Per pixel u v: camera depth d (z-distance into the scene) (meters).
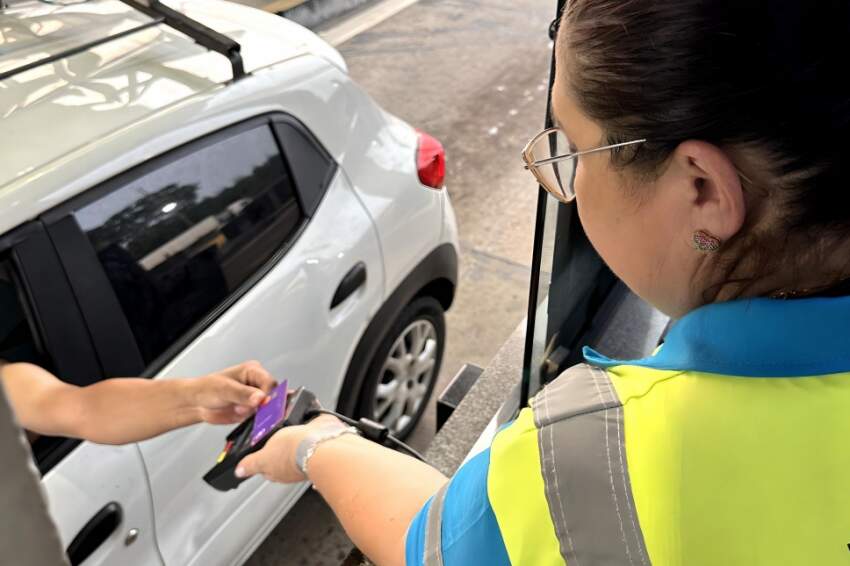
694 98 0.51
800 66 0.49
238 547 1.98
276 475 1.05
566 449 0.54
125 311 1.65
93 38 1.93
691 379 0.54
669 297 0.63
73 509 1.48
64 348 1.55
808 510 0.50
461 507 0.60
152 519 1.66
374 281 2.28
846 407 0.51
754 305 0.55
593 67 0.56
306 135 2.12
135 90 1.80
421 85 6.22
